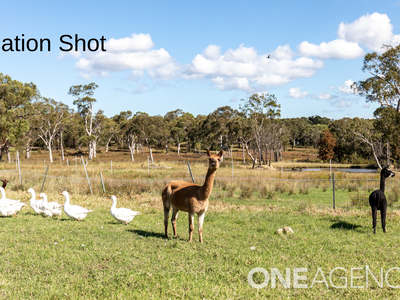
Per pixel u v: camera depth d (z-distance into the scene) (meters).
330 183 22.05
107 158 78.81
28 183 19.02
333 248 7.30
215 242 7.60
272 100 58.31
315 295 4.89
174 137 100.94
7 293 4.66
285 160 86.81
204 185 7.34
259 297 4.72
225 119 82.25
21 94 58.44
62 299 4.55
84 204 13.20
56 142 97.12
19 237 7.58
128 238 7.82
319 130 128.88
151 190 17.58
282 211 12.41
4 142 59.19
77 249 6.83
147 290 4.83
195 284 5.13
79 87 78.12
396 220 10.70
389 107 42.81
